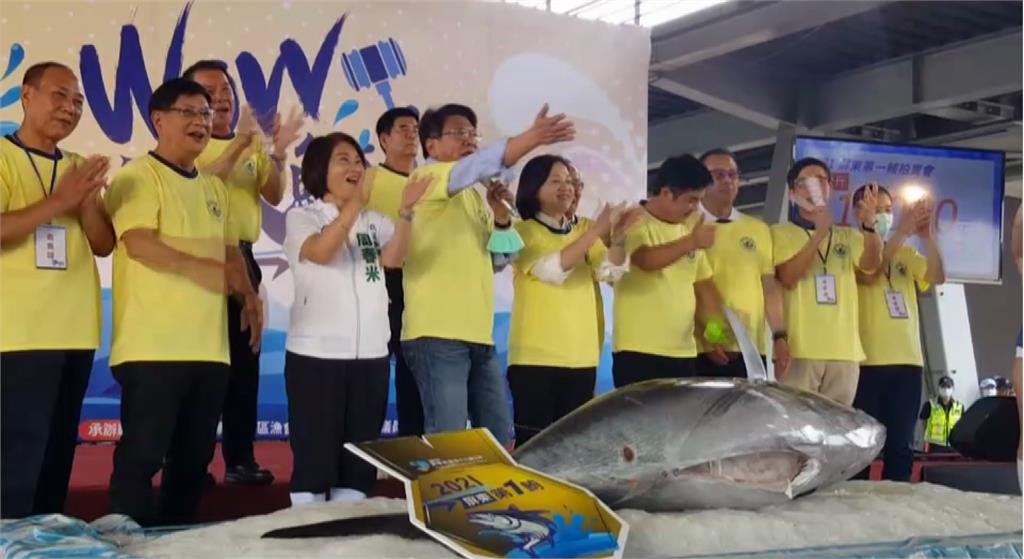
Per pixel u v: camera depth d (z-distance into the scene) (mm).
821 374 3941
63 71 2820
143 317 2742
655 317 3570
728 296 3873
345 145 3008
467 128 3523
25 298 2662
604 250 3482
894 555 1336
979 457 1940
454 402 3098
